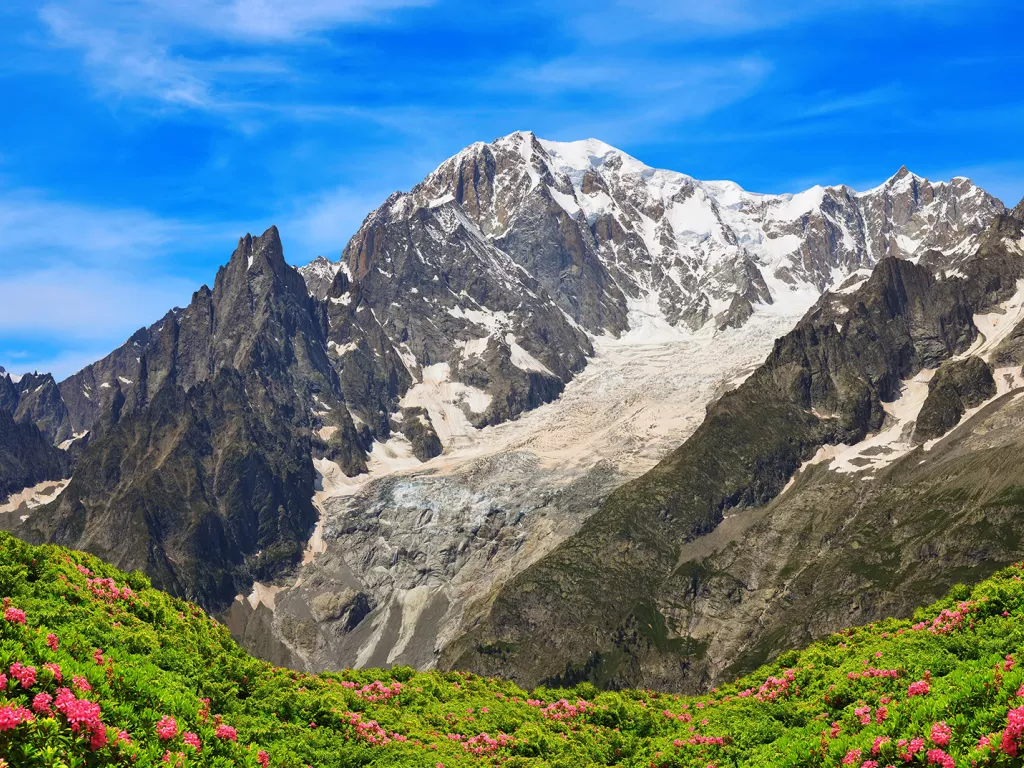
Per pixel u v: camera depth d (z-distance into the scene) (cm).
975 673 5116
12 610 4622
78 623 5269
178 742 4303
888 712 4912
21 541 5881
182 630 5991
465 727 6512
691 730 6469
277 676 6200
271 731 5275
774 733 5938
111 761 3847
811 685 6531
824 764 4794
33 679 3959
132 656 5225
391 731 5991
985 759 4025
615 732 6588
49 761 3538
